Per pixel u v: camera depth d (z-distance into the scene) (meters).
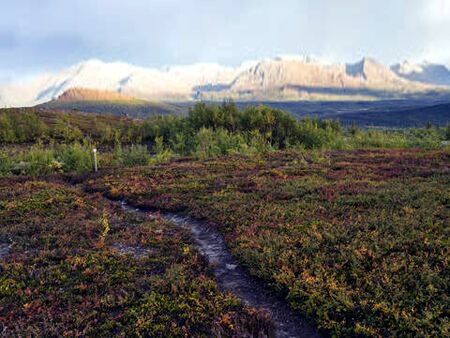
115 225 14.31
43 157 33.53
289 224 13.11
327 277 9.09
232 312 8.03
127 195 20.36
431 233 11.34
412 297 8.12
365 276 8.98
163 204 17.97
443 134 61.88
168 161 35.72
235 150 42.03
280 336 7.72
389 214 13.42
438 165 25.62
